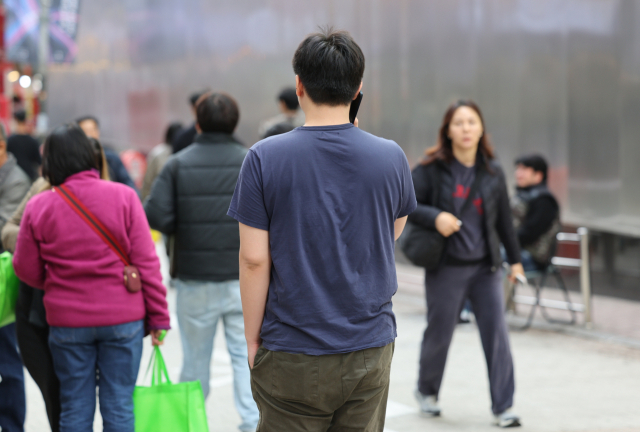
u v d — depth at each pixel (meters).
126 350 7.41
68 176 7.43
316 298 5.02
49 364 7.77
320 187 5.05
